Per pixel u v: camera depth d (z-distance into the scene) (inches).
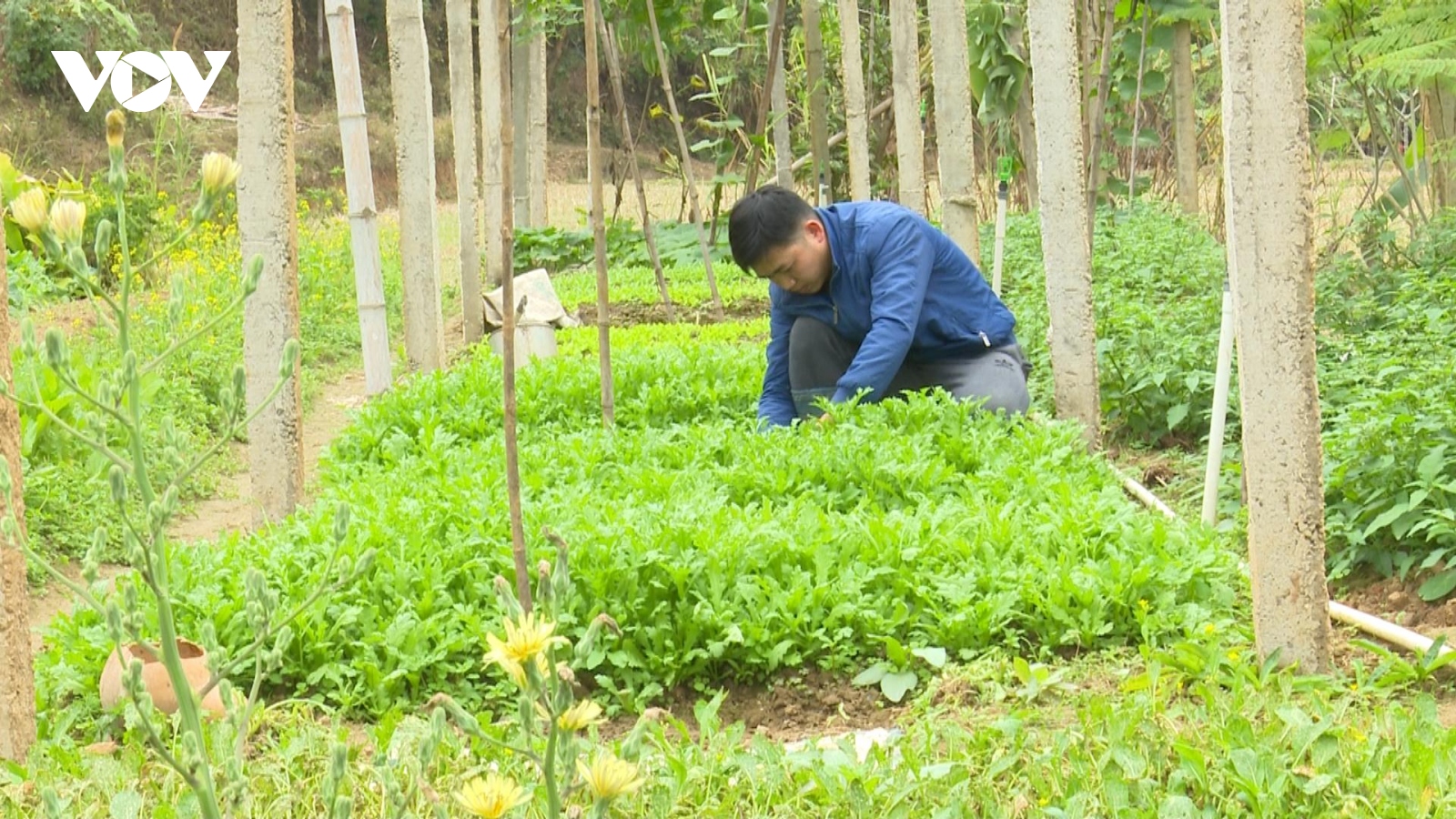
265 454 218.7
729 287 596.4
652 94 1422.2
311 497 288.7
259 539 187.5
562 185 1245.7
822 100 442.6
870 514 191.2
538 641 61.6
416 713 157.2
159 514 68.7
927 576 171.0
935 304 250.8
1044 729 137.3
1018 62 509.4
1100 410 288.7
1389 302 341.7
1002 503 201.3
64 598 242.7
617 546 170.2
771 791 122.0
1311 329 147.2
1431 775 116.1
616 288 597.9
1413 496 185.9
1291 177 144.1
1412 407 213.5
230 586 169.9
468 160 486.6
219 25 1238.3
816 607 166.6
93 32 1031.0
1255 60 143.4
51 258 67.3
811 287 245.8
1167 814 112.3
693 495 197.3
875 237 242.4
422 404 287.7
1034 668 150.4
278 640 73.3
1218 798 117.0
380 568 172.1
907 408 231.6
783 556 174.9
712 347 338.3
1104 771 119.6
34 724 137.4
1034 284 428.5
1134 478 259.6
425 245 378.9
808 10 438.0
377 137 1333.7
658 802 118.2
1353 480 201.0
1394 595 187.8
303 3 1378.0
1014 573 168.7
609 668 165.3
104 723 152.6
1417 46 347.3
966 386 251.3
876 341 236.1
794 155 756.0
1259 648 152.5
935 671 160.7
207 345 413.1
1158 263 423.5
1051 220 257.6
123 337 68.1
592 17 213.5
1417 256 369.7
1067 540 179.2
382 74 1424.7
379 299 298.4
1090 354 259.8
